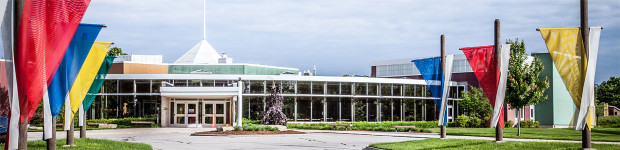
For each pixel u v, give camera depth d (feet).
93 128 132.36
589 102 55.77
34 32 44.24
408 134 113.80
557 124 175.73
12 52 42.22
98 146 68.18
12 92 42.29
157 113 155.22
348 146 80.79
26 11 43.83
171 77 159.63
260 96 161.58
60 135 101.35
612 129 118.21
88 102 71.41
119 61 185.26
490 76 72.23
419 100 182.39
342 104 169.07
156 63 194.39
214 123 149.89
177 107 151.02
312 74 207.92
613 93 306.76
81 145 67.26
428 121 172.76
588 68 55.52
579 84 56.03
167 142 89.10
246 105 160.56
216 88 143.84
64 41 45.60
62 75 50.47
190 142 89.25
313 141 92.73
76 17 46.14
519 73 101.04
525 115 192.75
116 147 68.28
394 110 176.86
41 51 44.47
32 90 44.04
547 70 177.06
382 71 261.03
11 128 42.29
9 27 42.14
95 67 61.46
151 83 158.92
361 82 171.63
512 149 63.21
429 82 86.33
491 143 71.41
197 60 217.56
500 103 71.92
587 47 55.67
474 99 160.97
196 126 149.28
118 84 159.33
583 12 55.77
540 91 103.91
